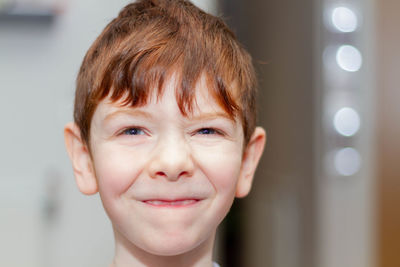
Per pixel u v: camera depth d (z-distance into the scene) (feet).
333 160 3.96
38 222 3.81
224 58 1.80
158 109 1.63
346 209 3.97
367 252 3.96
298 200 4.46
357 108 3.96
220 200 1.73
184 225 1.67
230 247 6.24
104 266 3.90
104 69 1.74
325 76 3.98
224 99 1.71
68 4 3.80
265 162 5.42
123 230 1.74
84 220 3.88
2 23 3.75
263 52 5.43
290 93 4.65
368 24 3.93
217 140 1.73
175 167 1.60
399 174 3.91
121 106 1.67
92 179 1.93
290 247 4.59
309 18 4.17
